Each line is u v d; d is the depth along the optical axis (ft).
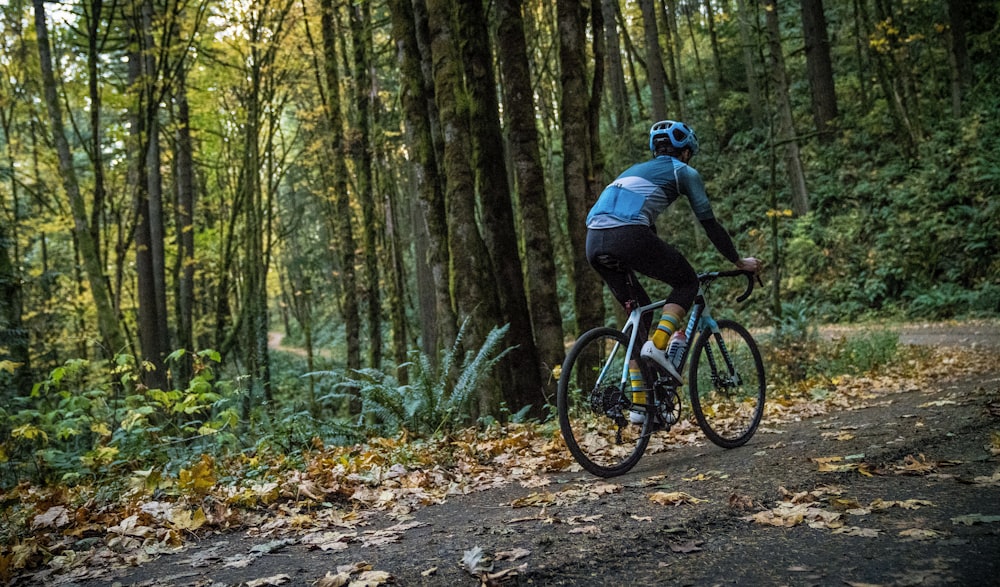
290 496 12.66
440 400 19.10
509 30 23.72
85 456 16.58
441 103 22.31
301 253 118.01
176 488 13.51
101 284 34.12
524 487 12.45
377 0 55.72
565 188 25.29
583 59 25.34
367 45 46.83
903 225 67.31
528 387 22.54
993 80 72.43
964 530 7.20
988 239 60.70
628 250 12.64
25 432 16.85
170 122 54.60
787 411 20.66
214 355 18.58
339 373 19.24
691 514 8.92
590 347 15.52
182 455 18.21
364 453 15.94
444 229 24.11
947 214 64.13
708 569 6.85
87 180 54.75
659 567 7.06
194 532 10.90
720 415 16.25
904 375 29.14
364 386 18.88
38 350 53.57
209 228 71.67
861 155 77.30
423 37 25.64
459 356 22.18
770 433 16.14
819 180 78.79
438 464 14.93
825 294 69.87
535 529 8.96
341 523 10.71
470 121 22.89
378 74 63.31
